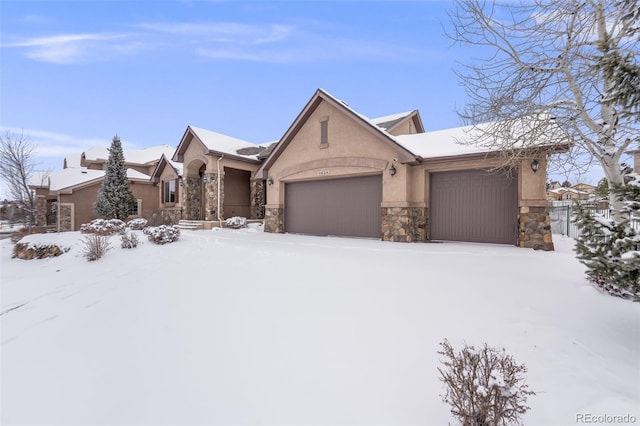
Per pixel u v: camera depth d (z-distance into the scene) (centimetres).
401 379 310
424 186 1188
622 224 382
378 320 435
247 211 2195
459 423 248
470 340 371
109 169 2153
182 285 657
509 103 697
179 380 329
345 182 1400
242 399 293
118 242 1228
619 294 461
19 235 1758
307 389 302
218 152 1809
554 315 422
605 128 584
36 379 351
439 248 962
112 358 388
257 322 454
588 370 309
